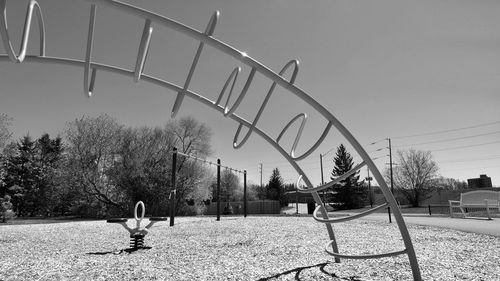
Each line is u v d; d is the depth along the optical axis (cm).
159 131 3069
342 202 4441
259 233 756
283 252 461
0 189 3256
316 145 299
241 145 331
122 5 224
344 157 4616
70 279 308
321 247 512
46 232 832
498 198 1288
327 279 298
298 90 276
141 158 2850
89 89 262
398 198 4188
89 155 2753
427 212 2458
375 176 278
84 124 2764
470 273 319
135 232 518
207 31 252
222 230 848
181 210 2967
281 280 297
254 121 315
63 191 2795
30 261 407
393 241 593
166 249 504
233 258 413
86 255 453
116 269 349
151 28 236
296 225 1033
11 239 675
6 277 320
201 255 440
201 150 3114
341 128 278
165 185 2895
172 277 312
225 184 4647
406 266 354
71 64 249
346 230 836
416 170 3806
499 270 332
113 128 2859
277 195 5591
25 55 227
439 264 365
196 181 3044
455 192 3800
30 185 3366
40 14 230
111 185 2842
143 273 329
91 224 1170
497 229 805
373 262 378
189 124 3106
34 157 3531
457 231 775
